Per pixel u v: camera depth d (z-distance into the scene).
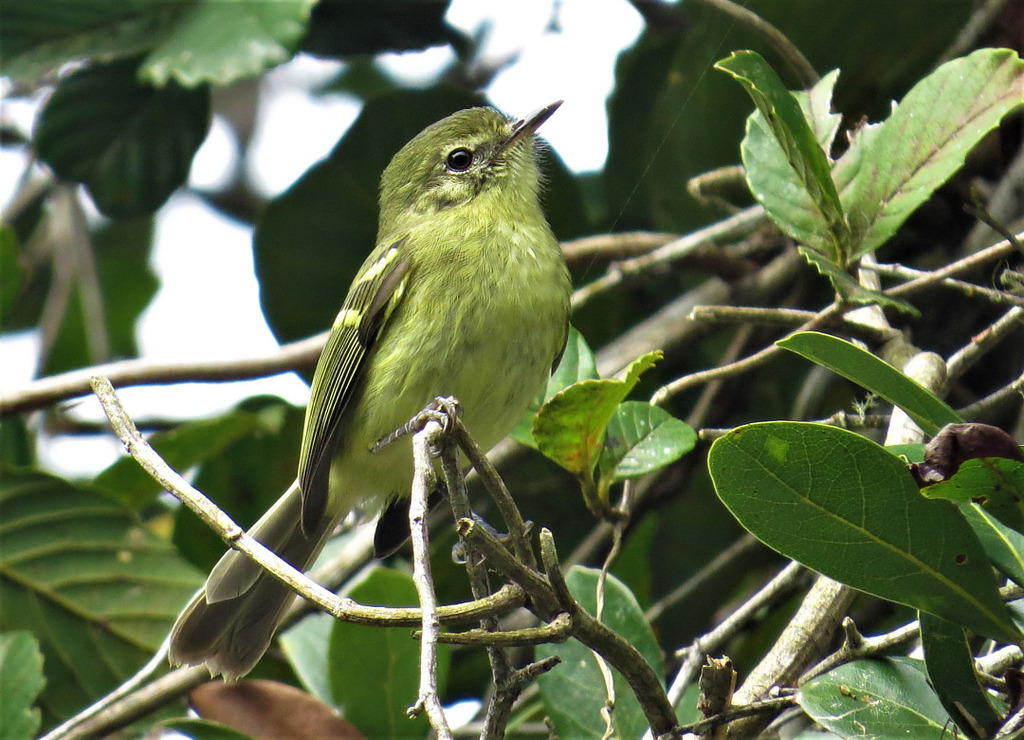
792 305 9.67
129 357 13.59
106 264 13.70
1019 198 8.18
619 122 10.50
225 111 14.01
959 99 6.02
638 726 6.67
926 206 9.05
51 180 12.52
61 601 9.12
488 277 7.80
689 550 10.55
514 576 4.73
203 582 9.26
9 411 8.82
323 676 8.39
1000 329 6.46
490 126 8.92
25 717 7.95
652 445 6.66
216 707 7.83
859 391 9.23
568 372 7.84
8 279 10.21
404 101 9.97
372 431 8.01
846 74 9.07
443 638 4.53
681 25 11.01
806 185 6.04
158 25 9.78
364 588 7.85
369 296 8.05
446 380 7.79
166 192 10.81
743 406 10.09
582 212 10.55
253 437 10.16
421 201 9.05
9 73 9.62
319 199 10.17
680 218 10.49
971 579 4.95
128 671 9.12
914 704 5.18
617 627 6.93
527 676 4.97
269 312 10.48
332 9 10.71
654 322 9.84
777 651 5.71
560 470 10.29
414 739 7.94
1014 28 8.09
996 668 5.43
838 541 4.97
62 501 9.22
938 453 4.54
